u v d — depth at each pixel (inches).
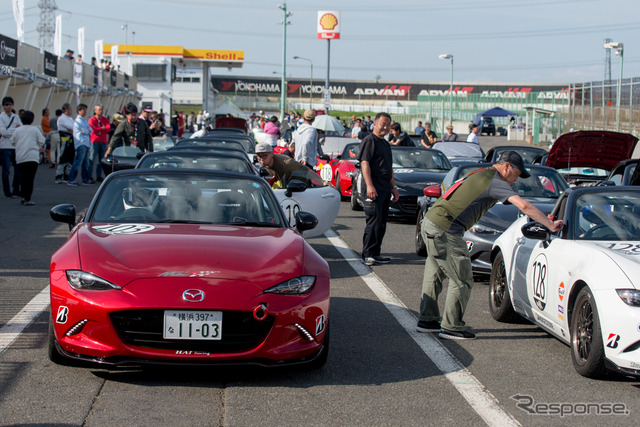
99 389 192.9
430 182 580.4
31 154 590.6
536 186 424.2
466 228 258.5
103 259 202.4
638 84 1273.4
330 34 1544.0
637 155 865.5
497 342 257.0
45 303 285.6
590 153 508.7
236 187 265.0
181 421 172.2
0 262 367.9
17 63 1045.8
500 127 3208.7
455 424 176.6
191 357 191.5
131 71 2945.4
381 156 392.8
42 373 204.4
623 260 209.9
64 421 170.1
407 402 191.2
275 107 3228.3
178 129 1785.2
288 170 405.4
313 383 204.1
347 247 457.7
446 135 959.6
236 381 203.5
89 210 248.2
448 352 240.7
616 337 199.9
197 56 3112.7
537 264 253.4
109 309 189.5
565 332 229.6
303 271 208.7
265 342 195.6
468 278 257.4
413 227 578.2
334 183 762.2
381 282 354.6
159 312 190.5
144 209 248.2
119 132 722.8
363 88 4507.9
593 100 1445.6
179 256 204.7
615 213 247.3
